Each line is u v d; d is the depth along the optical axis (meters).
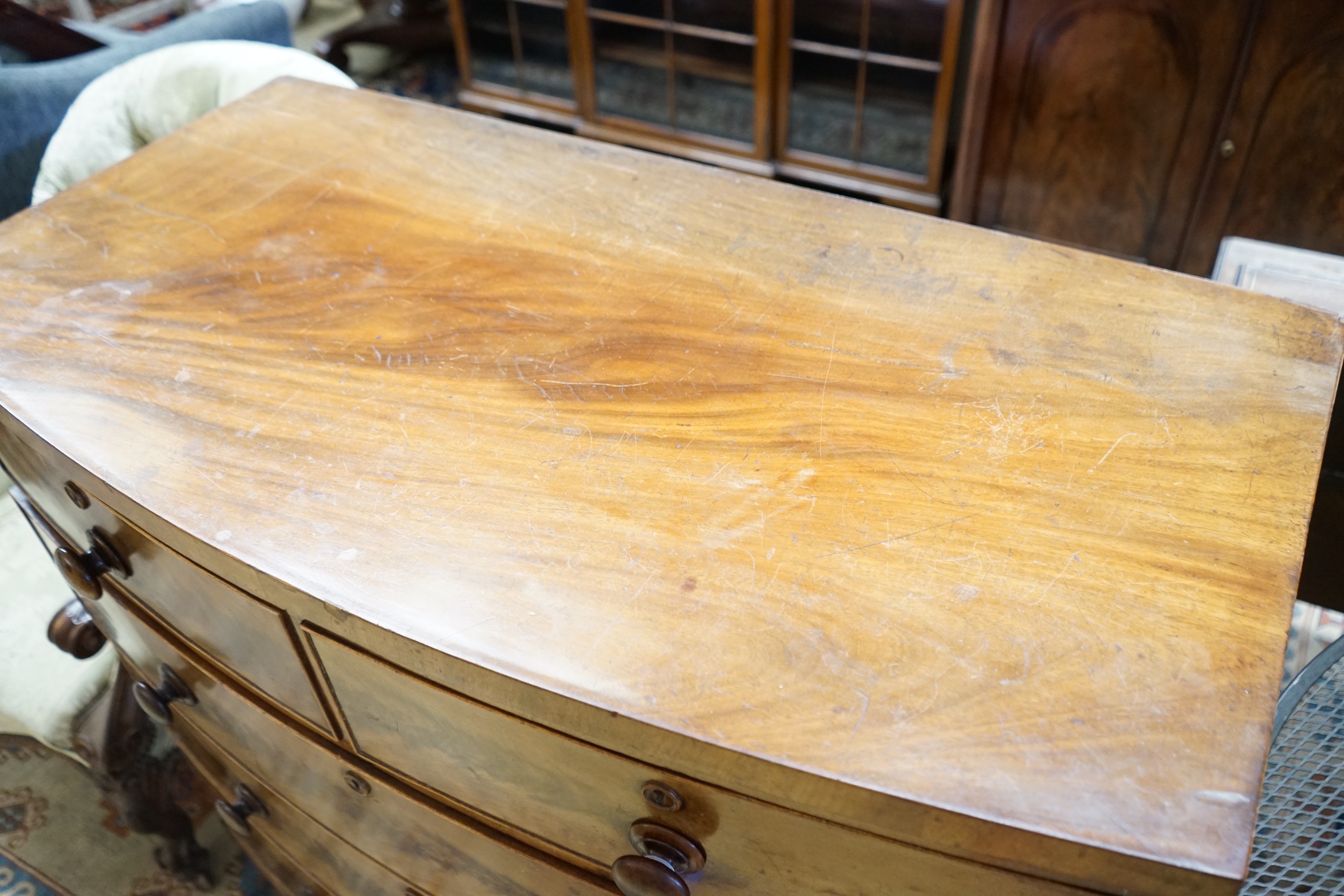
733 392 0.68
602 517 0.60
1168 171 1.63
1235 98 1.50
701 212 0.85
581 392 0.69
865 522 0.59
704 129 2.20
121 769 1.05
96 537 0.75
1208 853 0.43
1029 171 1.75
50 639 0.96
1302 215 1.57
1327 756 0.71
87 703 1.03
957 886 0.50
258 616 0.63
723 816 0.53
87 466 0.65
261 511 0.62
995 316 0.73
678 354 0.72
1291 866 0.67
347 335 0.75
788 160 2.15
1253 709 0.49
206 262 0.83
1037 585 0.55
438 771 0.65
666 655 0.53
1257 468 0.61
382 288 0.79
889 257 0.79
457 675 0.54
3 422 0.72
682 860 0.57
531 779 0.59
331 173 0.93
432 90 2.75
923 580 0.56
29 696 1.03
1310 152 1.50
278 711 0.74
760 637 0.53
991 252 0.79
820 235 0.82
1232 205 1.61
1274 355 0.68
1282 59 1.44
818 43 1.94
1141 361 0.68
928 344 0.71
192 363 0.73
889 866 0.51
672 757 0.51
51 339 0.75
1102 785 0.46
